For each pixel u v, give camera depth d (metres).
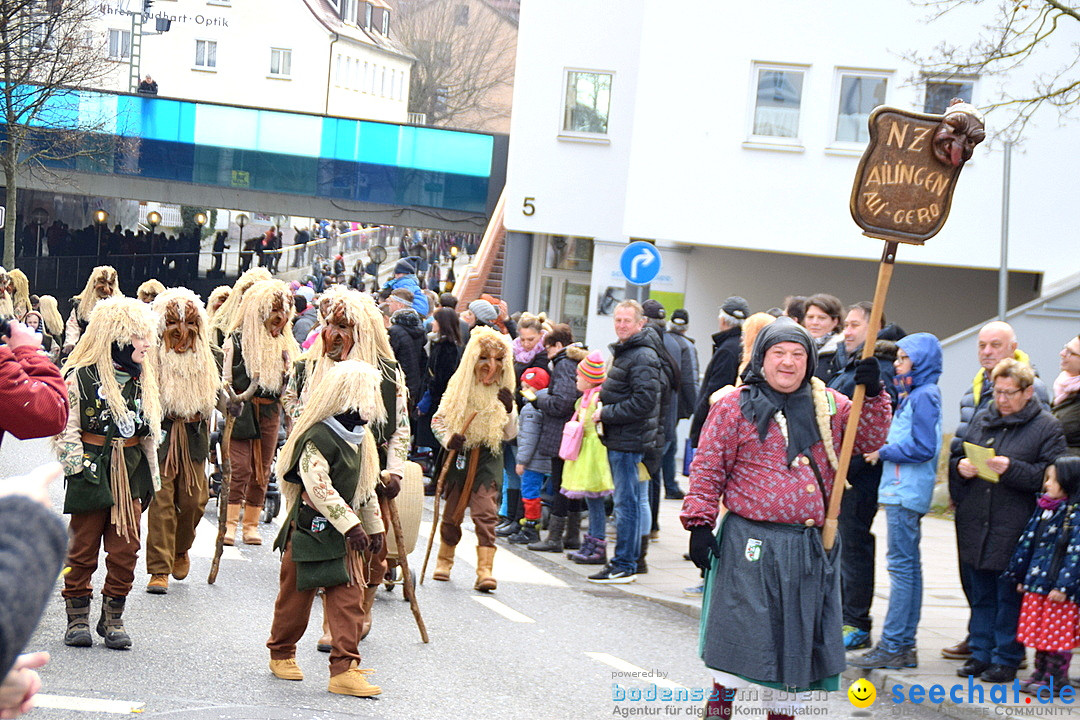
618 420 10.00
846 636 7.91
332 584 6.38
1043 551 7.00
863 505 7.87
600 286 24.34
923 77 14.39
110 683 6.20
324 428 6.39
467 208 35.34
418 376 13.66
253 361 10.18
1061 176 18.80
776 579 5.11
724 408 5.27
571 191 25.22
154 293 13.39
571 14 24.98
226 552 10.12
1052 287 18.94
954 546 12.61
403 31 78.38
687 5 20.33
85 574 6.91
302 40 66.81
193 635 7.40
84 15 34.28
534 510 12.02
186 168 36.28
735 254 21.42
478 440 9.48
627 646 8.16
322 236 46.34
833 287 21.31
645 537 10.59
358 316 7.88
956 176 5.58
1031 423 7.15
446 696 6.59
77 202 47.59
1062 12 13.15
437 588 9.60
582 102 25.11
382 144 35.53
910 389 7.55
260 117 36.00
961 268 20.83
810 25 19.83
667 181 20.66
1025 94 18.67
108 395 6.80
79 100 35.78
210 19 66.25
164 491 8.20
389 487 7.52
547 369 12.48
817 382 5.34
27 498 1.62
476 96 78.88
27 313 17.61
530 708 6.47
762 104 20.22
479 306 14.45
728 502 5.24
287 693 6.35
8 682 1.66
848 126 19.88
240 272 43.53
